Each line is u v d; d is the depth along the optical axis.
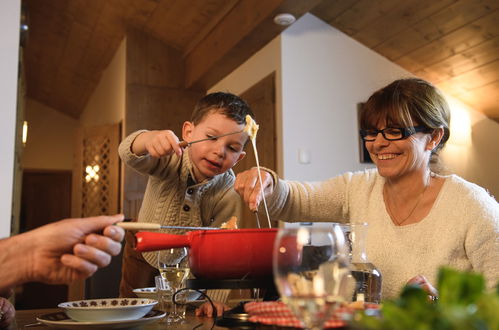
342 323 0.72
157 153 1.44
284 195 1.58
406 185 1.45
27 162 7.51
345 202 1.64
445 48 3.56
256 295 1.14
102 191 5.02
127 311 0.98
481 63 3.55
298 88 3.63
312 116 3.63
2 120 2.68
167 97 4.76
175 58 4.83
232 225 1.25
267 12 3.30
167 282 1.20
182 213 1.69
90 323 0.91
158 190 1.72
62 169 7.68
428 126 1.41
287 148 3.53
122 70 4.91
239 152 1.67
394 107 1.38
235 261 0.97
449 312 0.43
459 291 0.47
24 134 4.96
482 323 0.41
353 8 3.53
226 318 0.96
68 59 6.00
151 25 4.59
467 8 3.16
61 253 0.89
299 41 3.67
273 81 3.70
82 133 5.16
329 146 3.64
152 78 4.74
